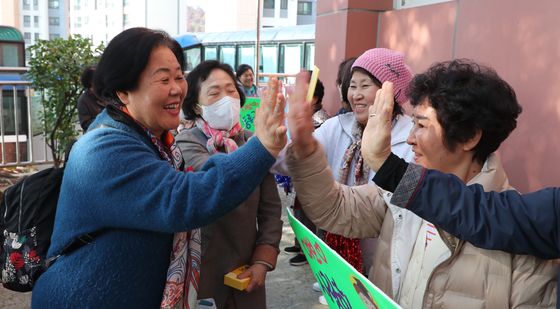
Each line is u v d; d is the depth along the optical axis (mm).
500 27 3020
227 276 1865
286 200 5340
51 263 1443
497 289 1164
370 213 1484
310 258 1290
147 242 1300
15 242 1565
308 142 1413
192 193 1181
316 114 3758
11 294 3348
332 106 4574
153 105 1335
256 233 2002
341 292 1121
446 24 3488
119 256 1278
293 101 1391
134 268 1293
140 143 1311
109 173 1226
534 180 2836
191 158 1914
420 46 3783
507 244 1098
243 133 2152
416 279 1275
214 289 1901
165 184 1205
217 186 1176
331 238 2076
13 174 6496
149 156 1278
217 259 1891
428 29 3682
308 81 1384
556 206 1093
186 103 2008
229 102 1940
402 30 4000
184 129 2076
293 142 1410
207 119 1972
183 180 1209
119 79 1313
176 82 1377
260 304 1989
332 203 1473
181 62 1442
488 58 3111
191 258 1477
